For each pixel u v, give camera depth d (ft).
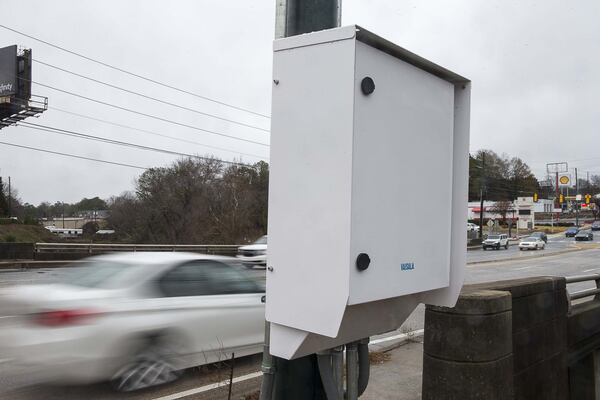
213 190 202.69
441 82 7.11
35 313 16.38
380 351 22.33
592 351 18.58
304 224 5.71
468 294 10.91
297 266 5.76
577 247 176.35
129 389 16.63
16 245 76.74
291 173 5.83
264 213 205.05
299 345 5.86
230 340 19.74
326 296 5.52
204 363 18.78
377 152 5.80
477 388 10.43
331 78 5.53
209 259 20.51
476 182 315.58
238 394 17.03
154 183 199.72
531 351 13.73
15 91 124.06
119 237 206.49
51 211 333.42
